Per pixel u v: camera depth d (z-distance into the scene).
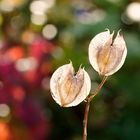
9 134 0.61
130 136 0.62
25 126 0.62
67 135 0.65
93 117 0.64
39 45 0.66
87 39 0.67
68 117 0.65
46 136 0.63
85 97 0.32
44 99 0.64
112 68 0.32
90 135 0.64
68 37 0.68
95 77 0.64
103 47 0.32
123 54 0.32
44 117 0.63
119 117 0.64
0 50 0.66
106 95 0.65
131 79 0.64
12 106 0.62
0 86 0.63
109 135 0.63
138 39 0.67
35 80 0.63
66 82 0.32
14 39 0.67
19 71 0.63
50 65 0.65
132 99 0.64
